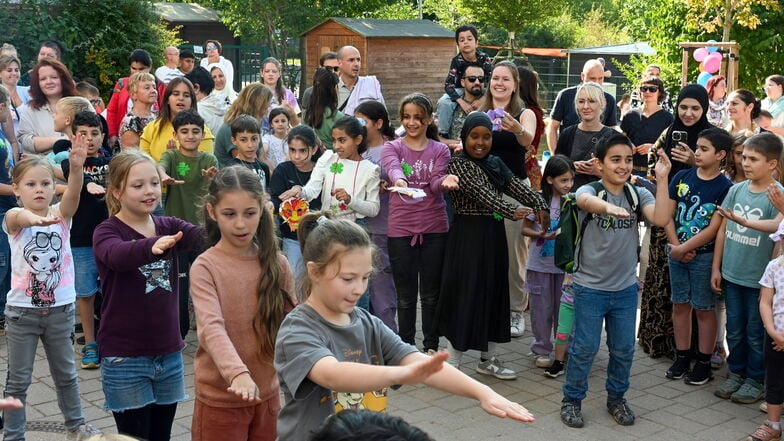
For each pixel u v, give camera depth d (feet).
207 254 11.80
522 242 22.74
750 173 18.07
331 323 9.70
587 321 17.21
